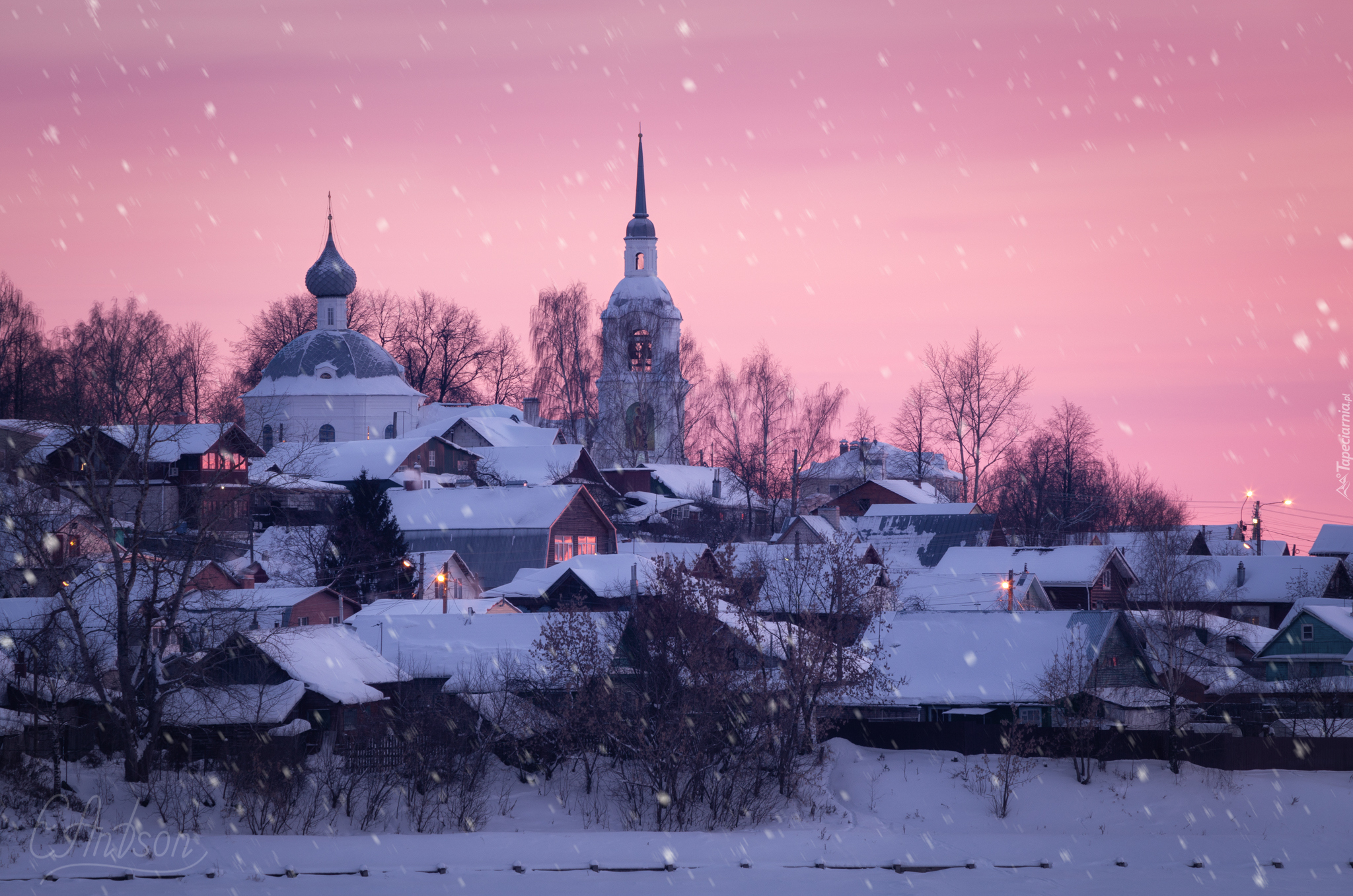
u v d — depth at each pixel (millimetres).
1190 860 40812
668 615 49156
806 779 48656
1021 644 57500
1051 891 36906
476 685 51594
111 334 107812
